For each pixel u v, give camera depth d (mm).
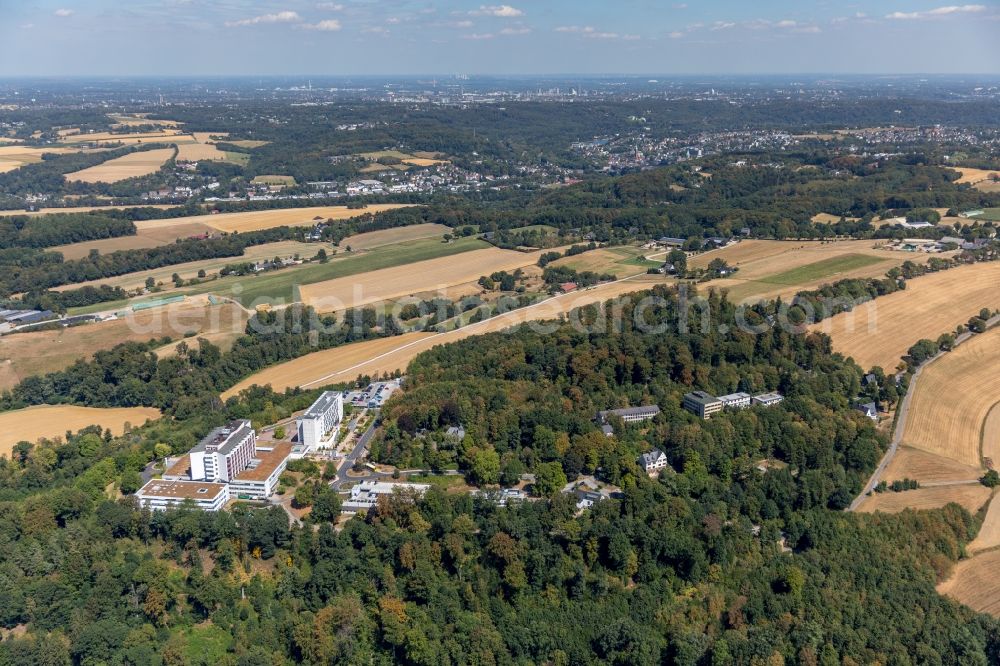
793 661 181375
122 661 169625
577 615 190750
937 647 184250
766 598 195500
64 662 168875
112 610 180875
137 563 190875
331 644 175875
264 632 178375
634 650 182375
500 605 191750
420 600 190250
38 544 194250
